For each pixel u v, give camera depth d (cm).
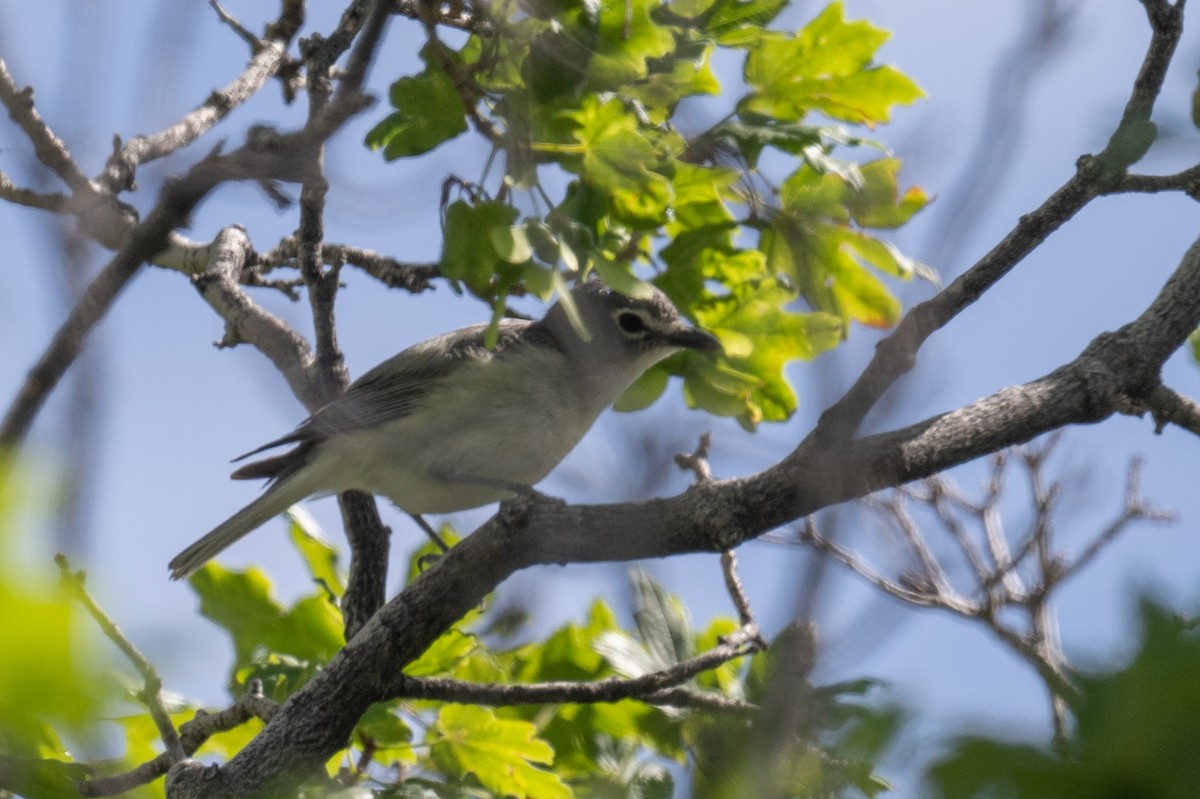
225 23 1053
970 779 315
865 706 366
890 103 1002
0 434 436
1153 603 319
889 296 1048
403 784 922
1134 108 560
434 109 870
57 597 307
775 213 1029
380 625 862
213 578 1087
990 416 810
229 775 828
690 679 939
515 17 880
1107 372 831
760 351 1095
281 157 705
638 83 932
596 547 817
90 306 507
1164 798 301
